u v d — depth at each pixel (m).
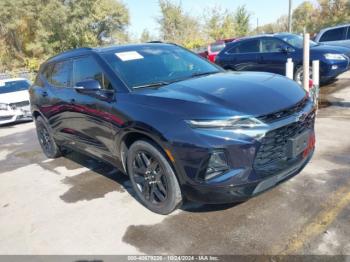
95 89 3.84
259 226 3.20
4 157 6.63
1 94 10.59
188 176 3.08
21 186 4.95
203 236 3.16
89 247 3.22
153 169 3.52
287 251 2.82
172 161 3.16
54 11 30.47
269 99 3.11
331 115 6.71
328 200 3.50
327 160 4.47
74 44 31.91
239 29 38.09
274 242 2.95
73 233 3.49
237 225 3.25
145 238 3.25
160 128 3.15
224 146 2.88
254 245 2.95
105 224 3.58
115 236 3.35
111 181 4.68
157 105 3.28
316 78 6.97
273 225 3.19
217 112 2.94
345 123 6.04
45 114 5.50
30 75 24.02
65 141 5.29
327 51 9.04
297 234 3.01
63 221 3.75
